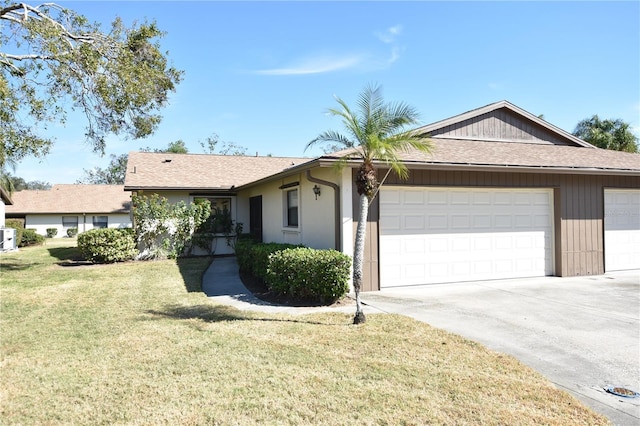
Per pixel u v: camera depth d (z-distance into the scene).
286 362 4.59
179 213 15.24
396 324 6.04
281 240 12.41
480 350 4.95
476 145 11.02
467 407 3.54
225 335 5.59
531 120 12.38
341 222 8.38
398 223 9.04
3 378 4.26
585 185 10.56
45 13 12.78
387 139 5.98
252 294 8.64
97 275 11.33
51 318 6.70
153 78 13.72
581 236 10.50
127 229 14.83
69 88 12.48
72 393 3.90
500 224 9.95
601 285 9.20
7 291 9.07
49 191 34.84
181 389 3.94
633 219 11.26
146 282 10.12
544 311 6.87
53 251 19.61
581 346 5.15
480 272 9.75
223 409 3.54
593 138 21.95
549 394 3.80
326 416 3.41
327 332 5.68
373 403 3.62
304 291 7.57
